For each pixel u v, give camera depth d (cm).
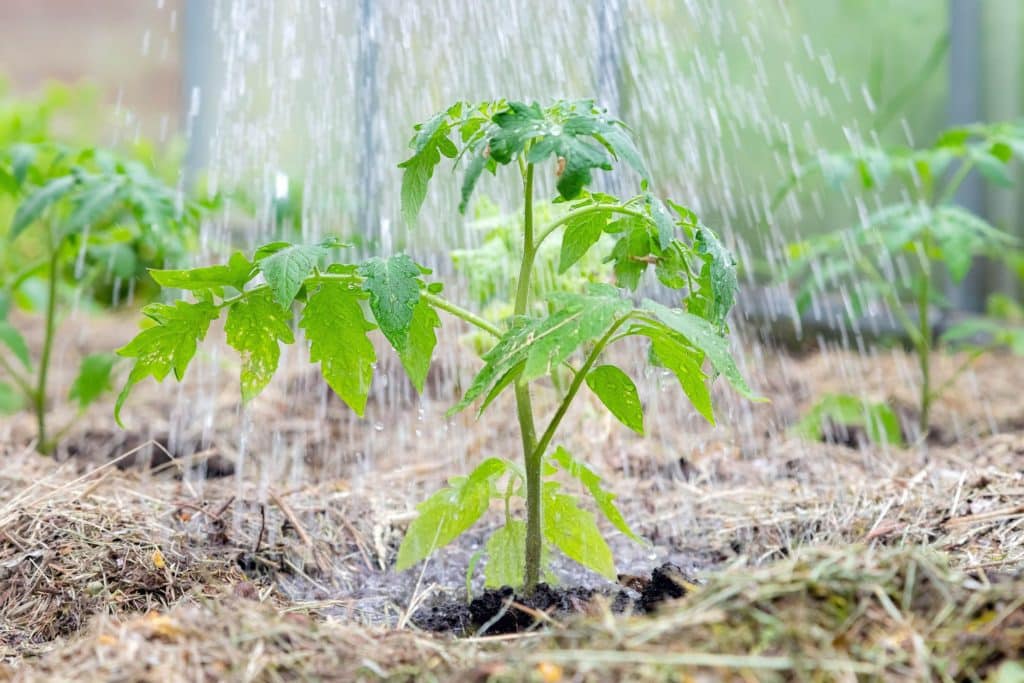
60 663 130
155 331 154
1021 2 446
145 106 484
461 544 207
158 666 125
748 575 131
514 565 166
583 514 166
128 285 476
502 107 150
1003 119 452
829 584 128
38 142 269
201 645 130
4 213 420
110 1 486
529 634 144
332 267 153
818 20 432
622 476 245
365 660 130
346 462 262
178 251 248
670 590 159
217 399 324
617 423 270
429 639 141
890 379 365
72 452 272
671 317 133
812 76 434
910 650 120
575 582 183
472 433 279
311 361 159
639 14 360
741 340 423
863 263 307
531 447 155
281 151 357
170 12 475
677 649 118
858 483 226
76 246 266
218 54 471
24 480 225
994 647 121
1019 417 309
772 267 382
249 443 279
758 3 415
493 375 136
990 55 450
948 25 443
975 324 313
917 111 450
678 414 298
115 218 293
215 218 351
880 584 129
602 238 226
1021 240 460
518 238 227
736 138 422
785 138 430
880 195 443
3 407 304
